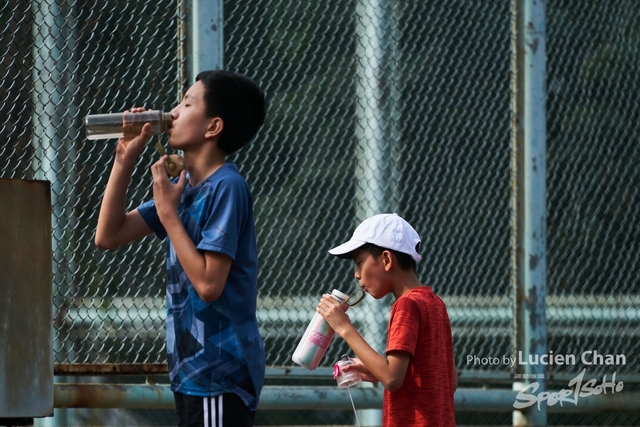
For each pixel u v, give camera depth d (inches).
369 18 688.4
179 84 600.1
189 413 436.1
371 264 489.1
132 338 646.5
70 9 583.8
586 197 769.6
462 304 711.7
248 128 467.2
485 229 765.9
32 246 485.1
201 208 439.5
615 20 780.0
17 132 575.5
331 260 716.0
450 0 770.2
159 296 649.6
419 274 721.6
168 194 434.3
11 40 569.0
